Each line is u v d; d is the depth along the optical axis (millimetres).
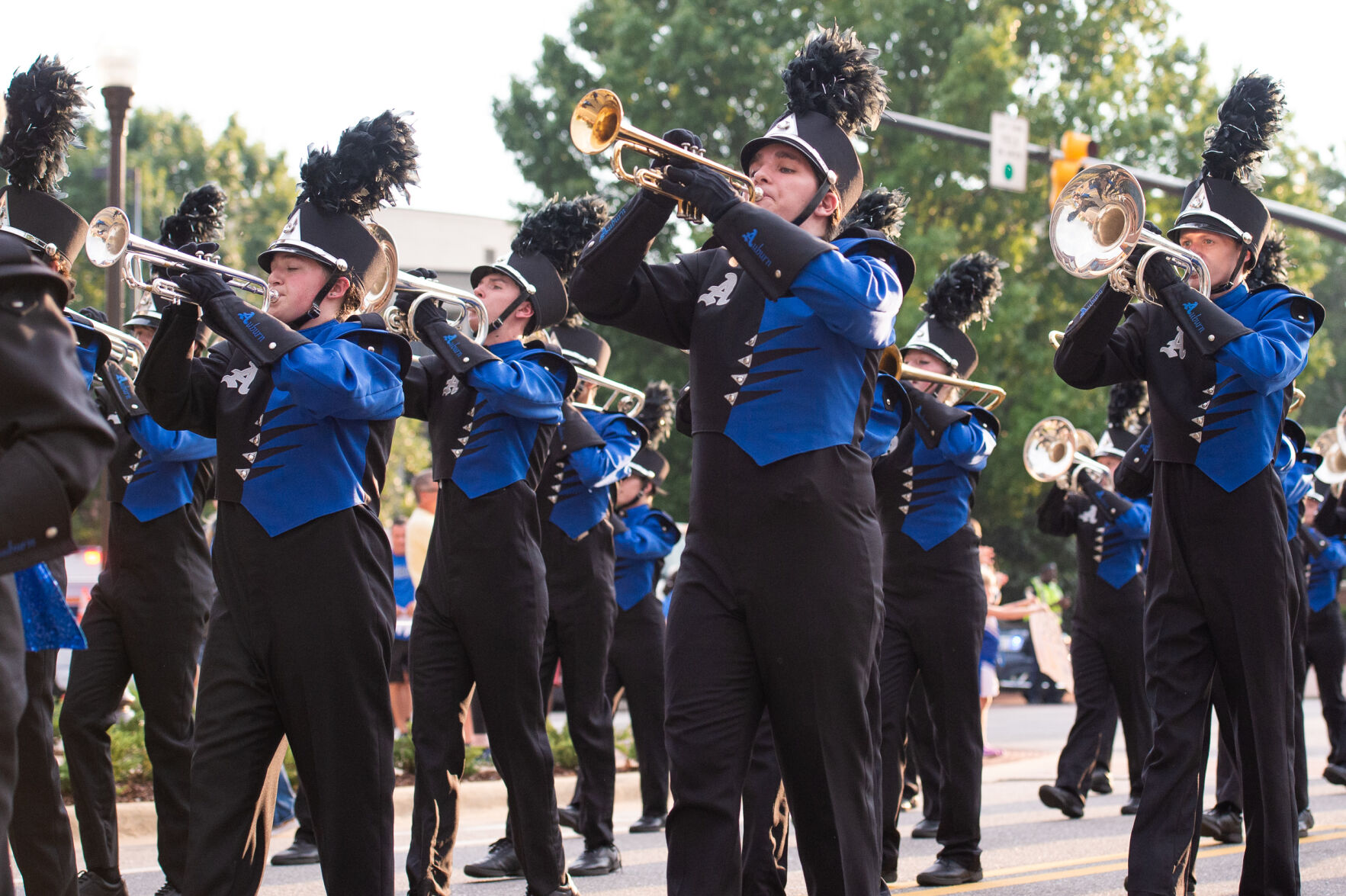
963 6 27531
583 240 7055
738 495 4141
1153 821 5523
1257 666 5520
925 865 7840
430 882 6133
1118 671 9938
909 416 6457
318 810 4703
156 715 6328
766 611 4090
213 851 4590
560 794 10727
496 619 6066
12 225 5230
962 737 7156
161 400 4879
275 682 4684
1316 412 54094
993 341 25594
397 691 12844
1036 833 9047
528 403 6062
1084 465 10062
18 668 2986
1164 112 29219
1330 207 58031
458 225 31953
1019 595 32094
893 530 7270
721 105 27047
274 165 53750
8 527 2797
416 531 12703
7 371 2859
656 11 28828
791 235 3996
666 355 26359
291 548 4676
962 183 27594
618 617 9203
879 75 4535
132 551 6336
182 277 4812
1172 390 5699
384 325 5320
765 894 5000
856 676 4125
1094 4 30656
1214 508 5562
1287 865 5500
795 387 4148
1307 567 11062
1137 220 5430
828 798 4168
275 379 4625
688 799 4082
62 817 4773
